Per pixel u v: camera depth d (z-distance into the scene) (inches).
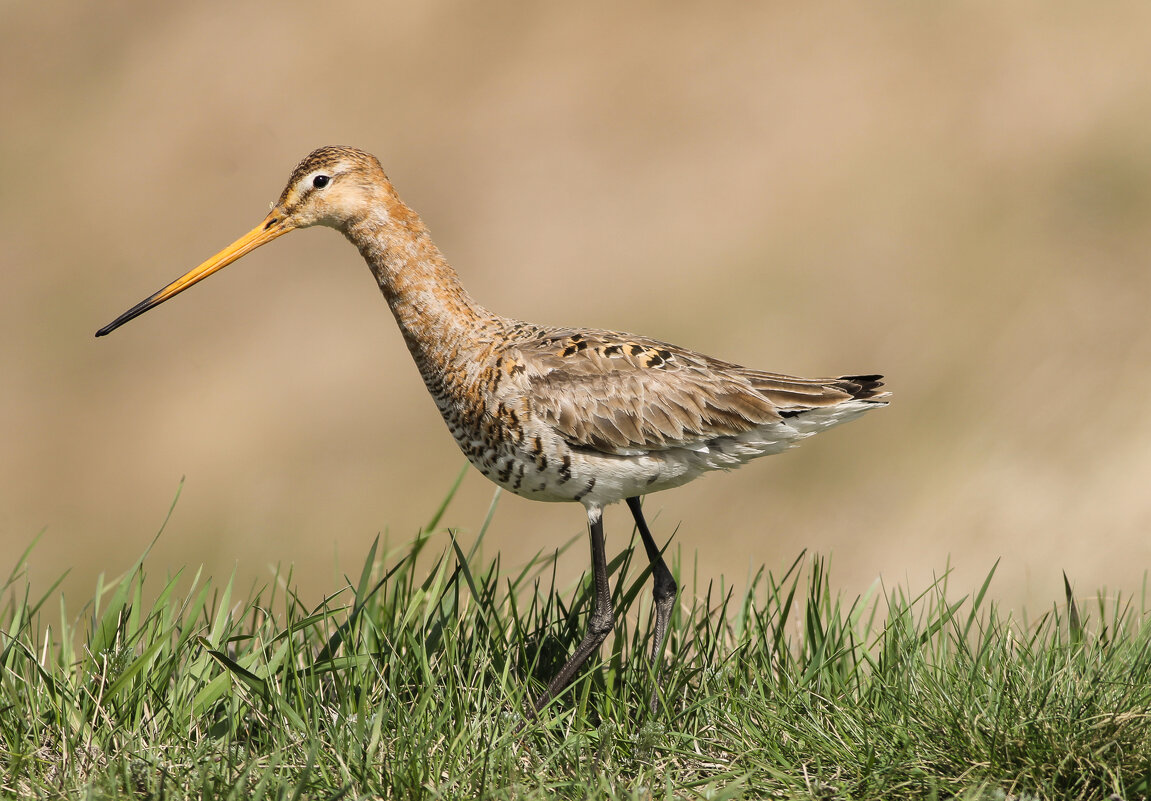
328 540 687.1
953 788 227.3
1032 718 237.1
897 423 639.1
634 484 289.4
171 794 220.4
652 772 237.9
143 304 309.1
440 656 275.3
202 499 734.5
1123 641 273.0
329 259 837.2
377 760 239.1
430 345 294.4
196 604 277.1
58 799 222.8
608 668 279.9
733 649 283.7
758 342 719.7
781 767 240.5
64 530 743.7
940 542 556.7
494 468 293.6
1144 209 710.5
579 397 283.1
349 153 300.7
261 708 256.4
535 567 569.9
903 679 258.2
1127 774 221.1
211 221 892.6
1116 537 521.7
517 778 234.4
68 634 282.7
